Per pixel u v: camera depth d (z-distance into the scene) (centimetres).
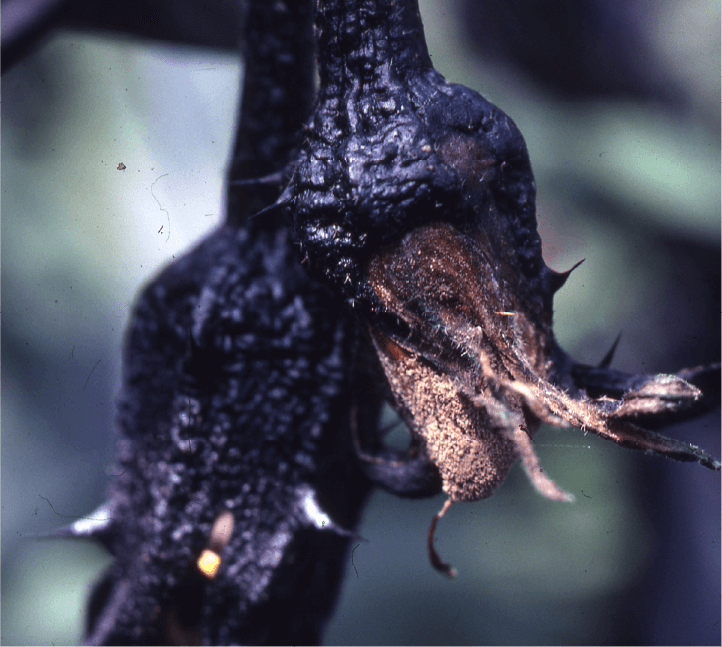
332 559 18
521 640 47
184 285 18
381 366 17
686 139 53
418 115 17
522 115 54
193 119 57
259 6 18
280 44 18
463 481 17
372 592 50
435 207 16
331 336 18
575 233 51
